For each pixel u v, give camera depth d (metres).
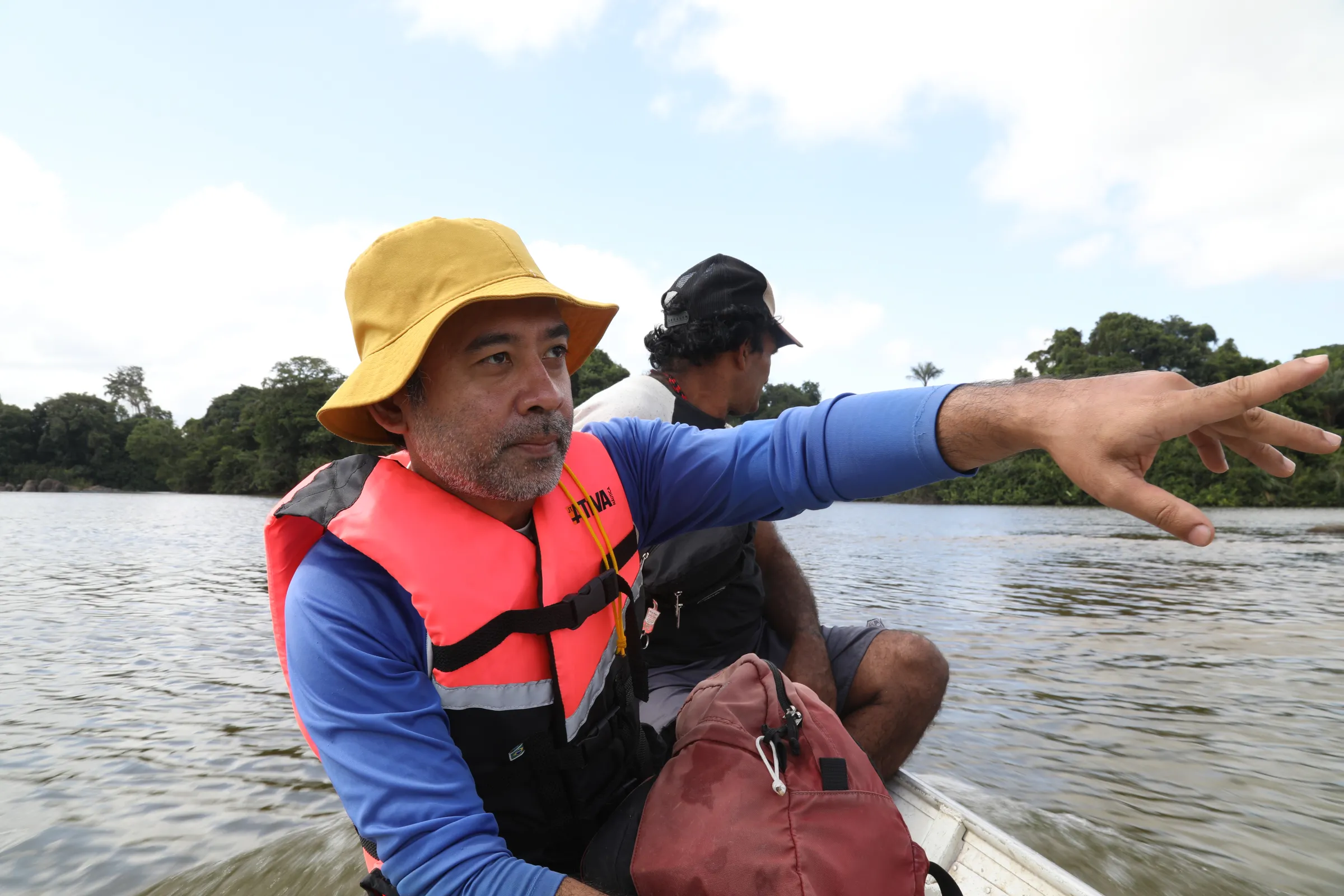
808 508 1.35
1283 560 14.34
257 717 4.46
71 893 2.48
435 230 1.14
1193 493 45.44
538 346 1.12
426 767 1.01
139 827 2.97
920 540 19.55
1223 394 0.80
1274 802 3.16
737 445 1.41
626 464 1.48
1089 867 2.52
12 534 20.94
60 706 4.68
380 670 1.04
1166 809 3.07
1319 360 0.76
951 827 2.00
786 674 2.25
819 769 1.21
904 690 2.23
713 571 2.14
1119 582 10.73
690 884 1.12
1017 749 3.78
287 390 76.38
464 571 1.11
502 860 0.98
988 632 6.92
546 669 1.17
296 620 1.07
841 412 1.26
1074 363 70.50
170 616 7.89
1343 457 46.59
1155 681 5.20
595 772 1.26
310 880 2.46
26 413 95.88
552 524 1.22
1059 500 54.09
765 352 2.48
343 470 1.21
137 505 48.56
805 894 1.08
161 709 4.63
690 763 1.25
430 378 1.11
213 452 83.38
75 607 8.45
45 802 3.22
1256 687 5.07
